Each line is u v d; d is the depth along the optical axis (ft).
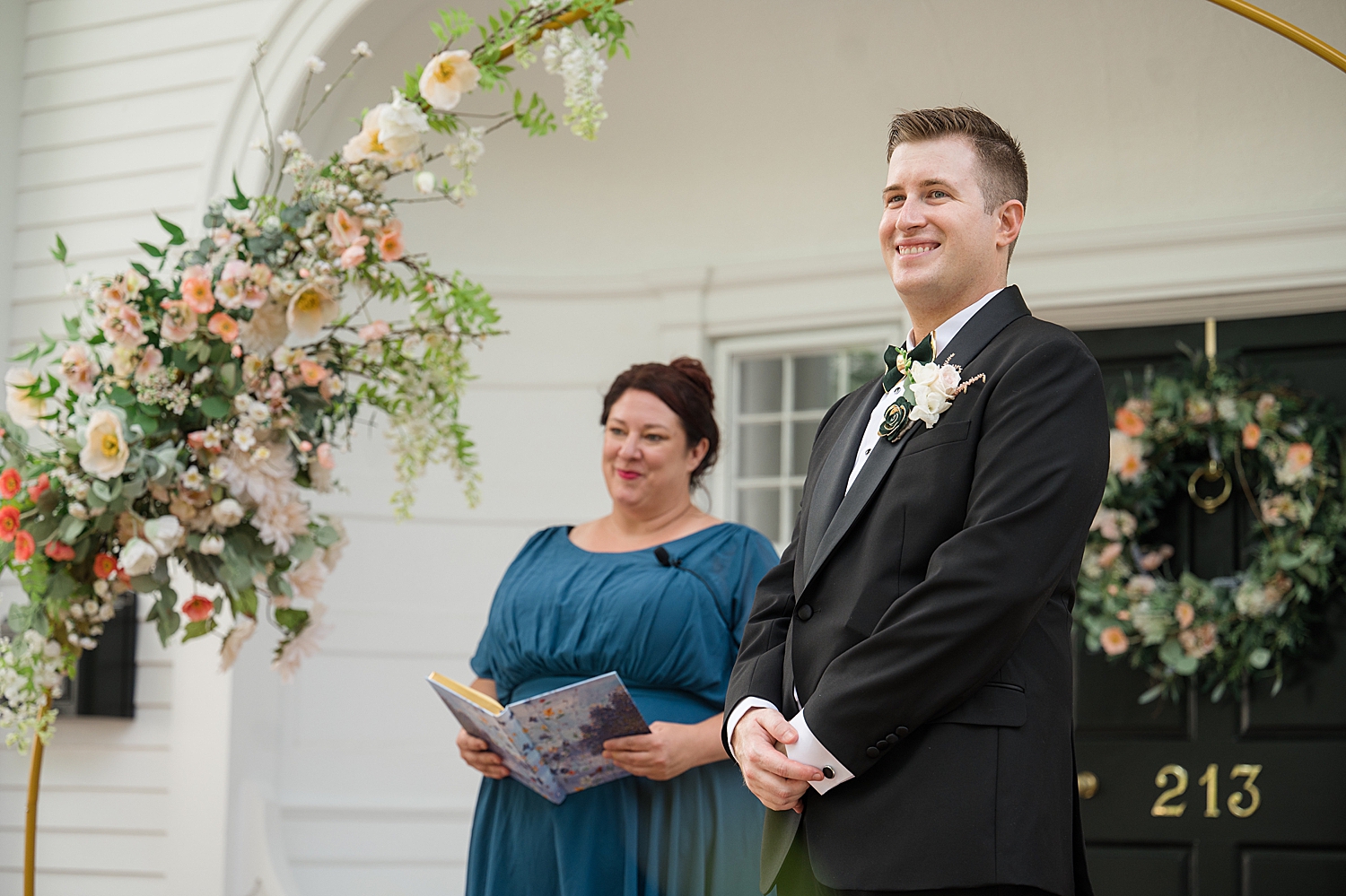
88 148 14.17
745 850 8.63
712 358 14.99
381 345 8.87
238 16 13.71
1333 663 11.88
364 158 8.45
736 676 6.40
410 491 9.32
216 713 12.83
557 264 15.34
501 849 8.76
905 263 6.18
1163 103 13.00
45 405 8.28
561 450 14.98
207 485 8.18
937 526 5.69
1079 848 5.69
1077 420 5.62
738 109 14.60
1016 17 13.12
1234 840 12.14
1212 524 12.48
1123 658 12.74
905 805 5.40
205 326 8.20
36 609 8.05
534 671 9.06
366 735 14.08
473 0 13.29
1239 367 12.35
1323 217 12.23
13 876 13.23
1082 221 13.39
